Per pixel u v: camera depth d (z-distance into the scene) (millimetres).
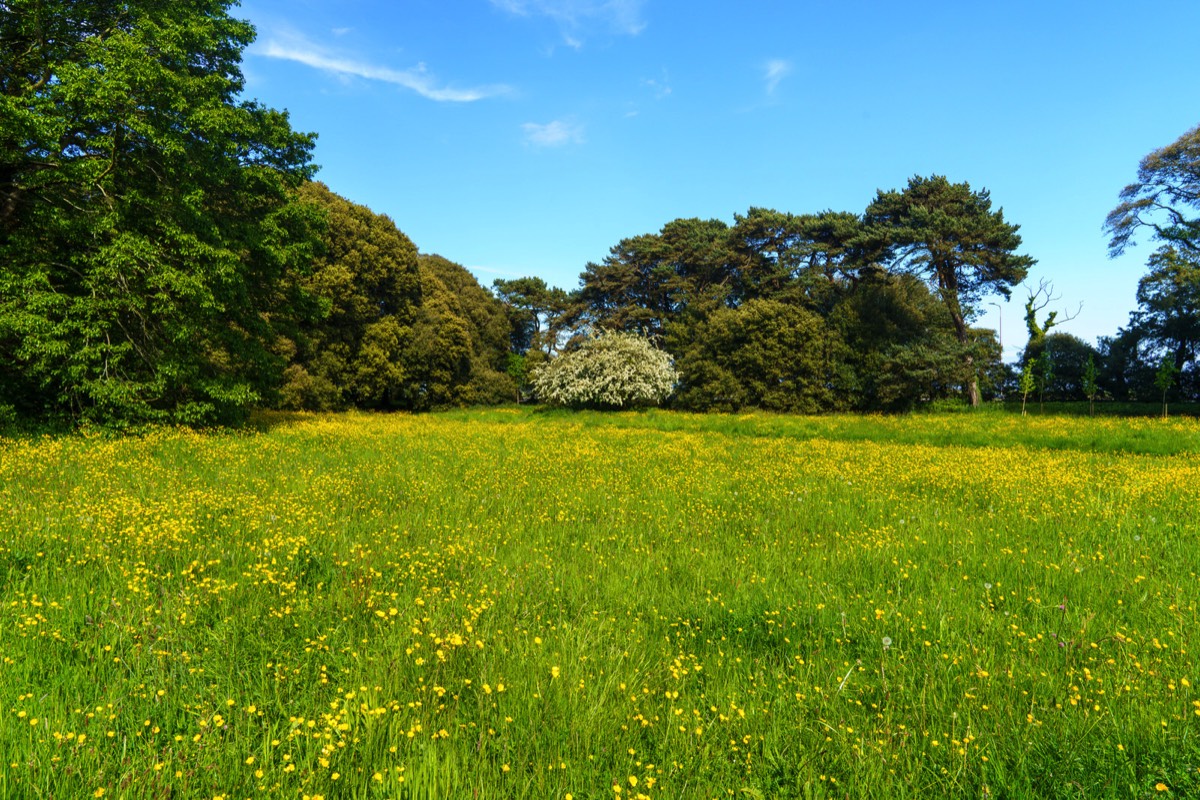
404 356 45344
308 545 6809
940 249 40312
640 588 5953
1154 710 3582
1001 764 3174
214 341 20891
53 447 12922
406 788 2920
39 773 2832
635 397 43938
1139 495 10500
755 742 3465
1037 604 5430
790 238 54000
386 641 4414
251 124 19578
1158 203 40938
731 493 10969
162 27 17359
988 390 49219
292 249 22828
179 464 12625
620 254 64250
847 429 25328
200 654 4234
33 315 15094
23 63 16781
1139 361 48031
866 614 5199
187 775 2926
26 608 4551
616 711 3662
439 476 12164
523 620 5043
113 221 16500
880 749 3314
